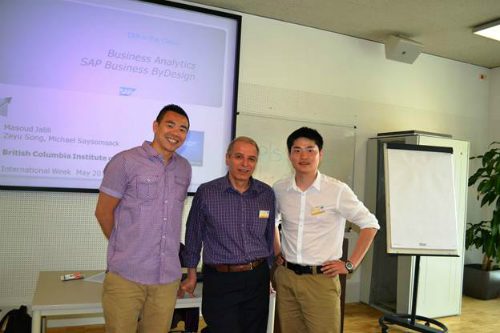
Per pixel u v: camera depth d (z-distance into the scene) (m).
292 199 2.00
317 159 1.94
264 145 3.66
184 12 3.31
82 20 3.01
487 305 4.12
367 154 4.14
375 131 4.18
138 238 1.69
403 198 3.12
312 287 1.91
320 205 1.94
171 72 3.28
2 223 2.88
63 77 2.96
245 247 1.82
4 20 2.81
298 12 3.51
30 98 2.88
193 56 3.35
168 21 3.26
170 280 1.75
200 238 1.91
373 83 4.16
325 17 3.59
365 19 3.58
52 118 2.94
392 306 3.86
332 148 3.97
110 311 1.68
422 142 3.64
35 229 2.97
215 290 1.81
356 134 4.08
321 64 3.90
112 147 3.11
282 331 2.01
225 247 1.81
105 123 3.09
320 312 1.89
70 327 3.09
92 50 3.04
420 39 4.00
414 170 3.19
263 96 3.66
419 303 3.62
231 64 3.48
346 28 3.83
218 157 3.45
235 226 1.82
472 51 4.29
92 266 3.13
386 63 4.21
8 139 2.84
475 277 4.36
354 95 4.07
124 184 1.71
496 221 4.05
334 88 3.96
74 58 2.99
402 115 4.32
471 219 4.79
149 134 3.21
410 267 3.60
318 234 1.94
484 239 4.21
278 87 3.72
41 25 2.90
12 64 2.83
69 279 2.16
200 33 3.37
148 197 1.71
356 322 3.50
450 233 3.14
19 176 2.87
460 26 3.62
